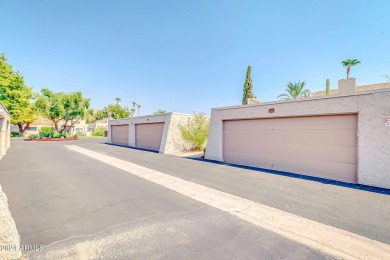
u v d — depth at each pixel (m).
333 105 7.46
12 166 9.71
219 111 11.79
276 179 7.46
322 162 7.87
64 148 18.47
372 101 6.61
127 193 5.81
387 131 6.32
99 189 6.17
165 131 16.19
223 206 4.88
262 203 5.08
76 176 7.80
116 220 4.11
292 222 4.06
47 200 5.20
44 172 8.47
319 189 6.24
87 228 3.78
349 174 7.21
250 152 10.34
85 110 40.31
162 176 7.89
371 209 4.69
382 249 3.16
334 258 2.94
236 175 8.09
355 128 7.12
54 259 2.87
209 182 7.03
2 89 29.84
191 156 13.75
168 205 4.93
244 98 32.75
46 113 35.94
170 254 3.01
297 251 3.11
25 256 2.93
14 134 42.34
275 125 9.36
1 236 2.78
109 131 26.09
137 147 20.11
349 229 3.78
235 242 3.35
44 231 3.65
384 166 6.36
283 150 9.05
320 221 4.10
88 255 2.97
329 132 7.72
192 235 3.56
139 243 3.29
